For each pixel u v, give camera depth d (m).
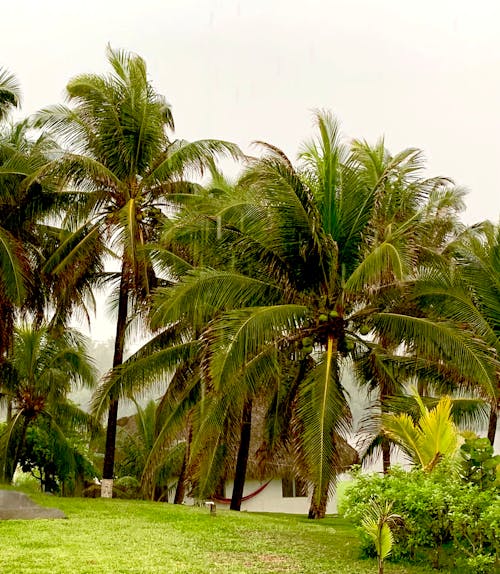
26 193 19.52
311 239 16.08
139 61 20.55
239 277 15.80
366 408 16.22
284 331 15.71
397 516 9.34
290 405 17.95
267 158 15.63
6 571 8.24
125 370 18.28
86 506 15.96
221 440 17.98
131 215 18.33
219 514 15.93
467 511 9.51
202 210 16.70
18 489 20.23
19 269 17.84
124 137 20.12
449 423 11.67
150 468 18.73
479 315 16.48
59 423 27.78
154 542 10.98
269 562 9.74
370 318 16.09
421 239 16.64
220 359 13.55
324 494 14.40
